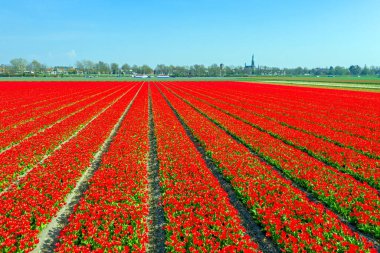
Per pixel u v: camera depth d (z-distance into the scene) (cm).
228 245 998
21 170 1752
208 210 1232
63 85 10225
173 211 1252
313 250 984
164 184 1505
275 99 5631
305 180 1574
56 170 1683
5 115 3603
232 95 6600
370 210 1266
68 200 1485
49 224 1270
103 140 2475
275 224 1145
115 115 3597
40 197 1341
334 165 1886
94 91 7675
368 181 1622
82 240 1059
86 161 1880
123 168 1698
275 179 1592
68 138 2625
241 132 2662
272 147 2167
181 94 6900
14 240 1038
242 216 1309
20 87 8912
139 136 2505
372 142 2347
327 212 1226
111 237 1069
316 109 4216
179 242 1021
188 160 1850
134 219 1180
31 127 2861
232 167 1748
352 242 1045
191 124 3058
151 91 7881
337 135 2562
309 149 2161
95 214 1191
